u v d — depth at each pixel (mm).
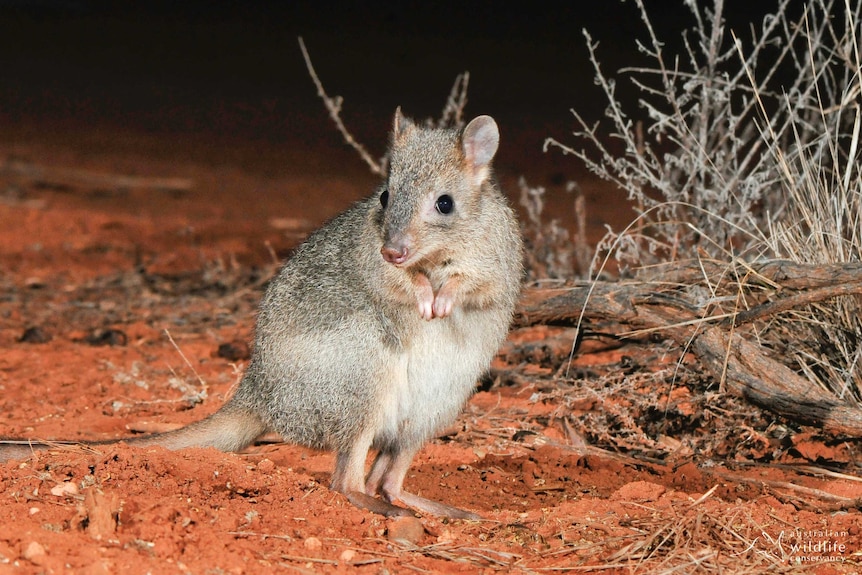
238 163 34094
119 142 36281
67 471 7914
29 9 55844
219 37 52469
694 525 7520
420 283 8508
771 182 10578
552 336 13062
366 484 8922
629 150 11172
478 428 10500
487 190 9117
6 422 10492
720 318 9523
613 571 7016
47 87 44031
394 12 55375
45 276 19719
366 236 8750
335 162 34594
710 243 11094
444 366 8812
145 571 6168
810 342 9945
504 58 46812
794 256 10023
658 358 10547
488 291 8945
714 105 11648
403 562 7027
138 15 56000
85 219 25297
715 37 11141
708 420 10008
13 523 6590
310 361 8586
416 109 39719
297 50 50000
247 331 15000
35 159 32406
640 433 9742
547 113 38438
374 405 8531
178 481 7895
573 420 10391
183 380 12383
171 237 23750
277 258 19734
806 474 9195
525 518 8141
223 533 6977
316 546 7039
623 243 10891
